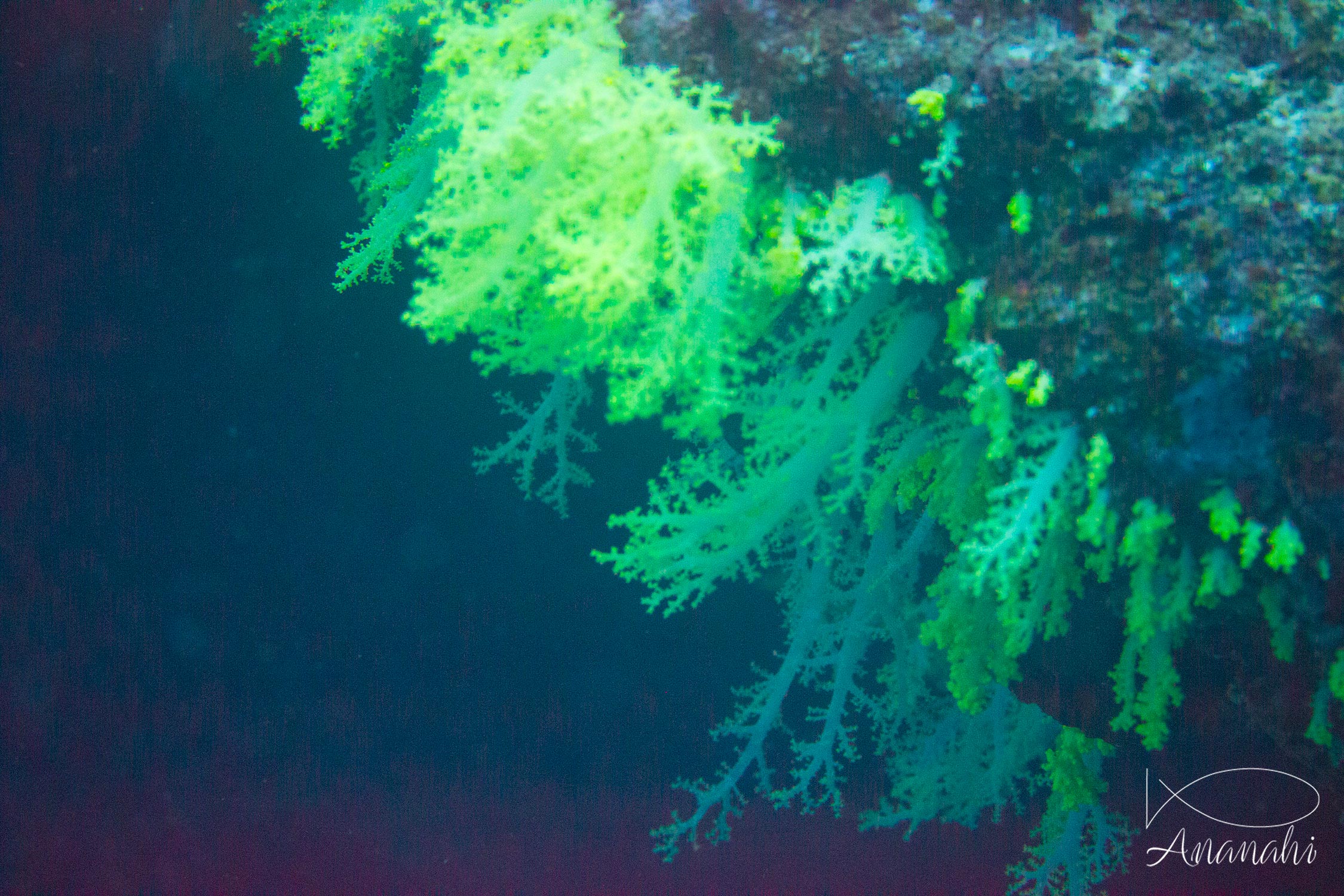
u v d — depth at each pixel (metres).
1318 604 1.87
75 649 6.95
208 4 5.27
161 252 6.29
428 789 6.05
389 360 6.39
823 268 2.22
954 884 4.25
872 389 2.48
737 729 3.90
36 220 6.20
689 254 2.20
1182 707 2.25
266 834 6.04
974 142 1.99
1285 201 1.76
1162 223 1.83
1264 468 1.82
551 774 5.89
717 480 2.82
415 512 6.69
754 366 2.53
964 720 3.92
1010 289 2.03
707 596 5.72
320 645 6.79
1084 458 2.01
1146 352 1.87
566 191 2.12
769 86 2.09
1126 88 1.85
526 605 6.40
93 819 6.39
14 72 5.78
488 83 2.20
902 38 1.97
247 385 6.66
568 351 2.36
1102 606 2.21
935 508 2.49
